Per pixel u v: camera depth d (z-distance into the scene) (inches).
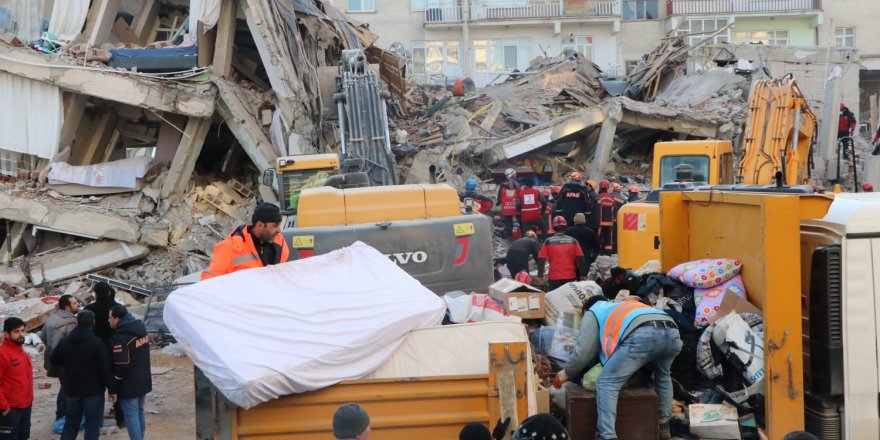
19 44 807.7
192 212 787.4
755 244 277.0
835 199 259.9
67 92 791.1
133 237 742.5
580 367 266.5
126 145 929.5
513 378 226.7
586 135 1031.0
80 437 377.7
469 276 367.6
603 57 2047.2
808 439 158.1
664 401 259.8
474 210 446.6
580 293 317.7
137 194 782.5
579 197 695.7
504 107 1130.0
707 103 1073.5
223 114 808.9
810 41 2060.8
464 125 1048.2
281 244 285.0
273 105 861.8
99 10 868.6
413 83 1403.8
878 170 940.6
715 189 320.5
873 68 1887.3
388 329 235.6
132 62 814.5
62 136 792.3
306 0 1040.8
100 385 332.2
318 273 258.8
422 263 363.9
